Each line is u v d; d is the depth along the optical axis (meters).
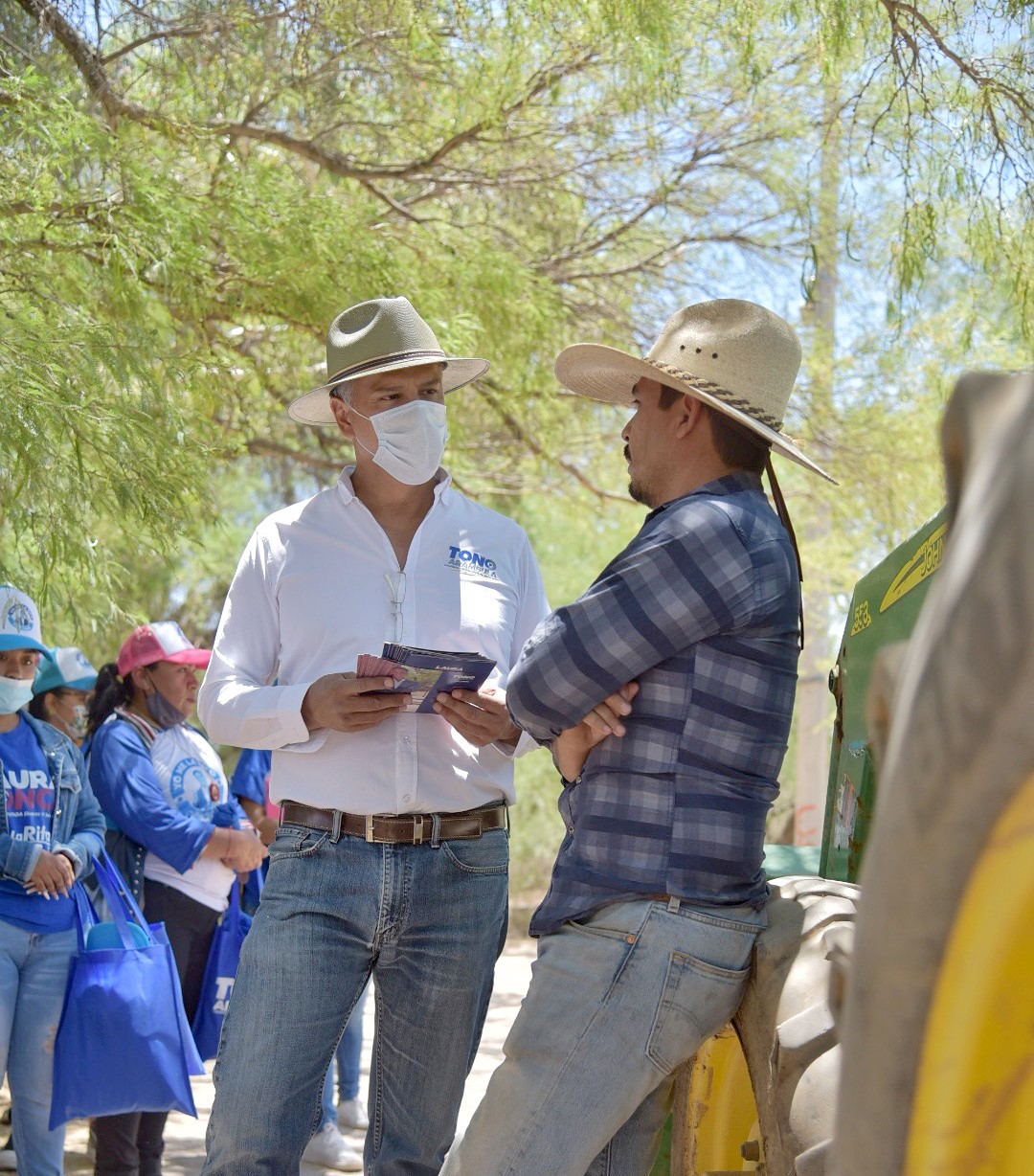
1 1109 5.93
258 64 6.00
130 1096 4.09
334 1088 6.23
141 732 4.98
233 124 6.45
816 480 9.21
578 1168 2.29
